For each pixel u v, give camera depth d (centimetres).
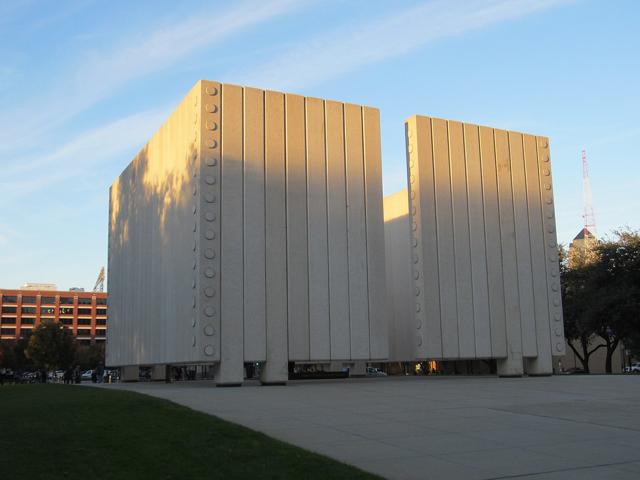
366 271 3047
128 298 4109
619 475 997
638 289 4556
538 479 970
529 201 3650
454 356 3238
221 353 2662
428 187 3325
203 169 2750
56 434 1207
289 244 2884
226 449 1091
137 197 4019
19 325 16125
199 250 2698
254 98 2917
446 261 3306
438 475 982
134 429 1255
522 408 1753
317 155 3025
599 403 1883
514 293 3481
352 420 1494
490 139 3584
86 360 11244
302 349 2833
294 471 961
